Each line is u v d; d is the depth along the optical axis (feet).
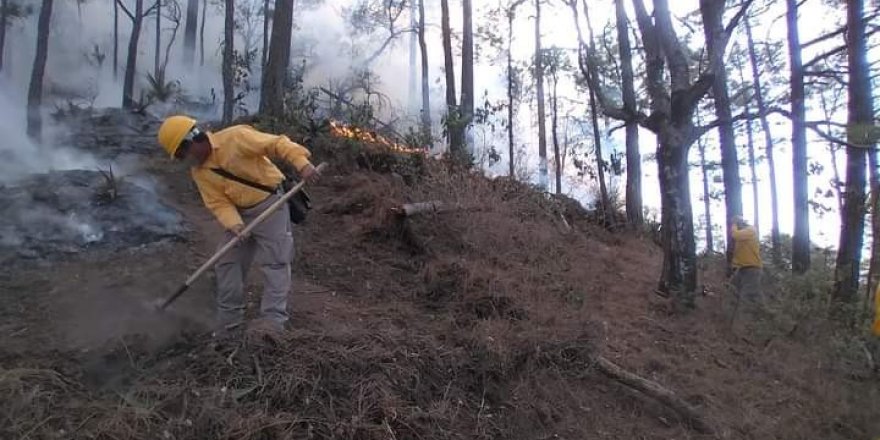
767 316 22.86
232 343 12.68
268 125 30.99
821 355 20.57
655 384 15.58
